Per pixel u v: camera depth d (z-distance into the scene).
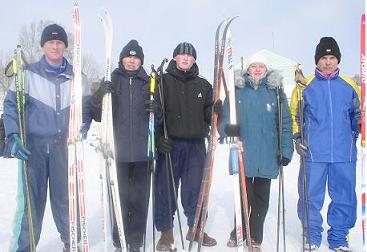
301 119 3.91
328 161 3.96
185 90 4.03
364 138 3.53
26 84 3.52
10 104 3.45
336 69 4.02
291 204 6.00
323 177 4.04
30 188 3.53
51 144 3.57
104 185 3.71
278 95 3.94
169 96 3.99
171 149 3.91
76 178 3.50
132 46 3.82
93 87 4.11
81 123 3.51
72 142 3.47
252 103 3.94
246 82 4.00
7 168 9.52
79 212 3.57
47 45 3.54
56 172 3.61
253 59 3.96
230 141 3.82
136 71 3.86
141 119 3.82
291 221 5.21
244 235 4.16
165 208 4.10
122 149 3.77
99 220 5.18
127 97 3.81
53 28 3.54
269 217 5.38
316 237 4.09
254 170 3.88
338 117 3.95
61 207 3.69
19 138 3.40
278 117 3.94
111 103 3.71
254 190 4.04
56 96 3.58
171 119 3.99
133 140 3.78
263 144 3.90
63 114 3.60
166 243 4.12
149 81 3.87
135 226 3.91
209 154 3.85
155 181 4.10
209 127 4.13
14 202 6.04
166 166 3.94
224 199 6.43
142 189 3.88
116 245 3.96
